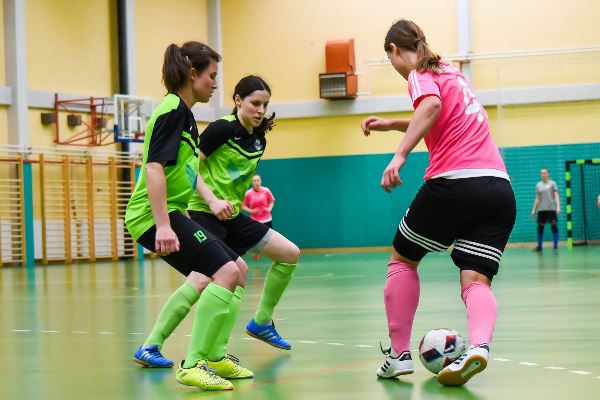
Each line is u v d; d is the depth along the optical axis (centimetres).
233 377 627
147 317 1095
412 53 614
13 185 2605
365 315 1048
